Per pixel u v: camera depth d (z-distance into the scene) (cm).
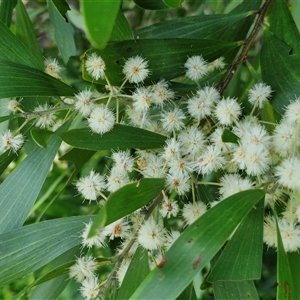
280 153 17
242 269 15
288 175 15
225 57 23
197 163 17
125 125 18
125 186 14
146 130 18
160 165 18
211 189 24
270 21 20
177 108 19
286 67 19
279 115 20
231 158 17
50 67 21
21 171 19
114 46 18
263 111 19
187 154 18
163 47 19
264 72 20
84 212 31
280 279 14
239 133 17
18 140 19
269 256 29
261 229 15
